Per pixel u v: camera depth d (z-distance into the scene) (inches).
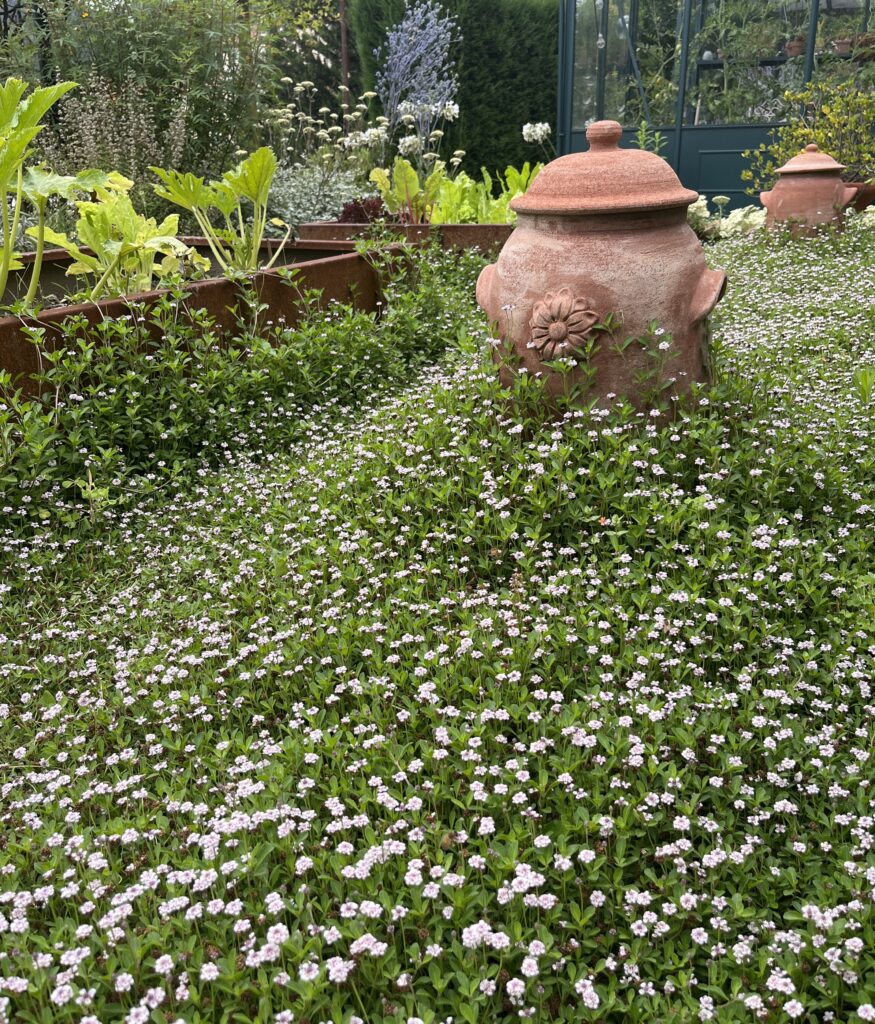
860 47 536.7
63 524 173.2
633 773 97.5
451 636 123.3
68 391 193.9
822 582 132.6
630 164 165.3
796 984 76.7
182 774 106.4
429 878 86.4
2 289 205.9
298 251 336.5
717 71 582.9
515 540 148.9
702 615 124.8
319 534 161.3
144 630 142.5
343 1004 77.0
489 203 436.8
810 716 112.2
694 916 82.7
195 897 87.9
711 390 170.2
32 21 445.1
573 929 80.6
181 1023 69.6
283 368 225.9
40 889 83.1
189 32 455.2
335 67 854.5
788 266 353.4
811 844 92.4
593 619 125.7
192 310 228.1
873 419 181.2
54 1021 72.9
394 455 174.4
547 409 172.2
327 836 93.2
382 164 530.3
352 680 116.3
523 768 98.0
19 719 122.1
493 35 673.6
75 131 410.3
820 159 404.2
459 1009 72.7
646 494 145.6
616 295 162.2
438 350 280.1
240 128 471.8
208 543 165.9
